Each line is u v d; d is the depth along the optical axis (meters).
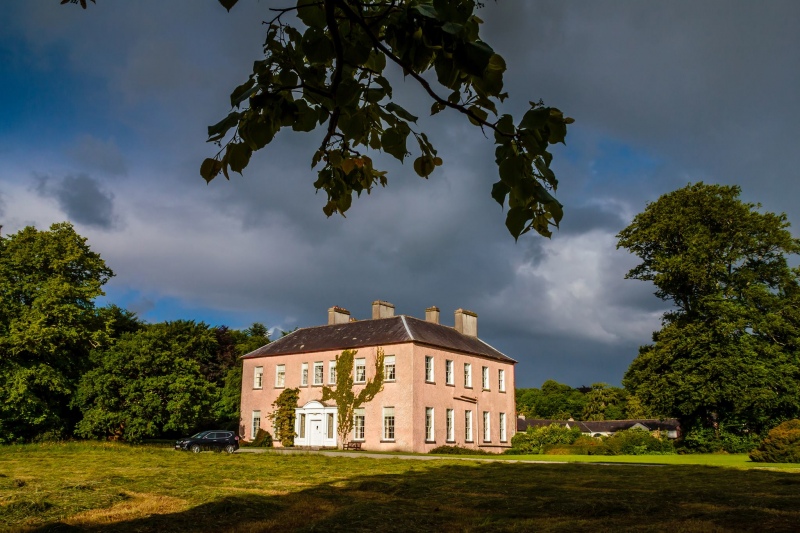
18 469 18.23
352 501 11.79
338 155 3.32
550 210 2.32
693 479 16.69
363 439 39.94
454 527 8.89
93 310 36.06
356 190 3.50
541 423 77.12
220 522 9.17
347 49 2.32
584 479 17.09
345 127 2.71
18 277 33.38
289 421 43.66
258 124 2.45
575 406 97.50
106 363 33.78
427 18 2.04
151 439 46.34
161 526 8.73
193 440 33.09
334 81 2.41
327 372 42.97
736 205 38.72
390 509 10.25
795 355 36.91
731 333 36.41
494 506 11.05
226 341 63.69
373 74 2.57
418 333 41.06
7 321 32.06
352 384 41.19
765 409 37.00
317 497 12.34
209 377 57.19
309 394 43.53
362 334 43.28
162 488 13.19
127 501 11.05
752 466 22.08
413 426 38.09
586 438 39.12
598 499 11.63
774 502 10.80
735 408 36.00
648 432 41.03
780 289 39.00
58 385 32.16
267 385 46.00
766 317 36.97
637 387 41.03
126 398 33.75
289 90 2.54
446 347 41.88
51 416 32.75
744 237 38.09
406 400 38.69
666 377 38.34
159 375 34.88
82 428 32.91
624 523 8.95
